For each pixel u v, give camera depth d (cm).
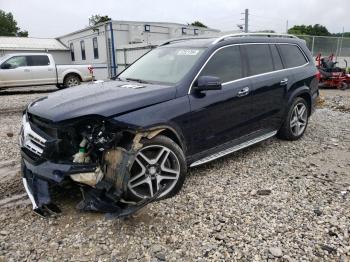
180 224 349
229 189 428
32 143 385
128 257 301
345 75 1587
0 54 3148
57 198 398
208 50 470
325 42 2445
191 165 447
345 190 426
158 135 388
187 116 416
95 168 348
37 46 3369
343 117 854
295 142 625
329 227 343
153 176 385
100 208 334
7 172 493
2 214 372
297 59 629
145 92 400
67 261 296
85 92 418
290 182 450
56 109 367
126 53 2498
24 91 1747
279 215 366
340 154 564
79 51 3244
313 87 650
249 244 317
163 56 512
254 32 575
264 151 573
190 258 299
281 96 574
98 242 321
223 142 481
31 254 305
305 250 308
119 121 359
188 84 430
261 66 543
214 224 349
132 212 328
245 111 504
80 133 359
